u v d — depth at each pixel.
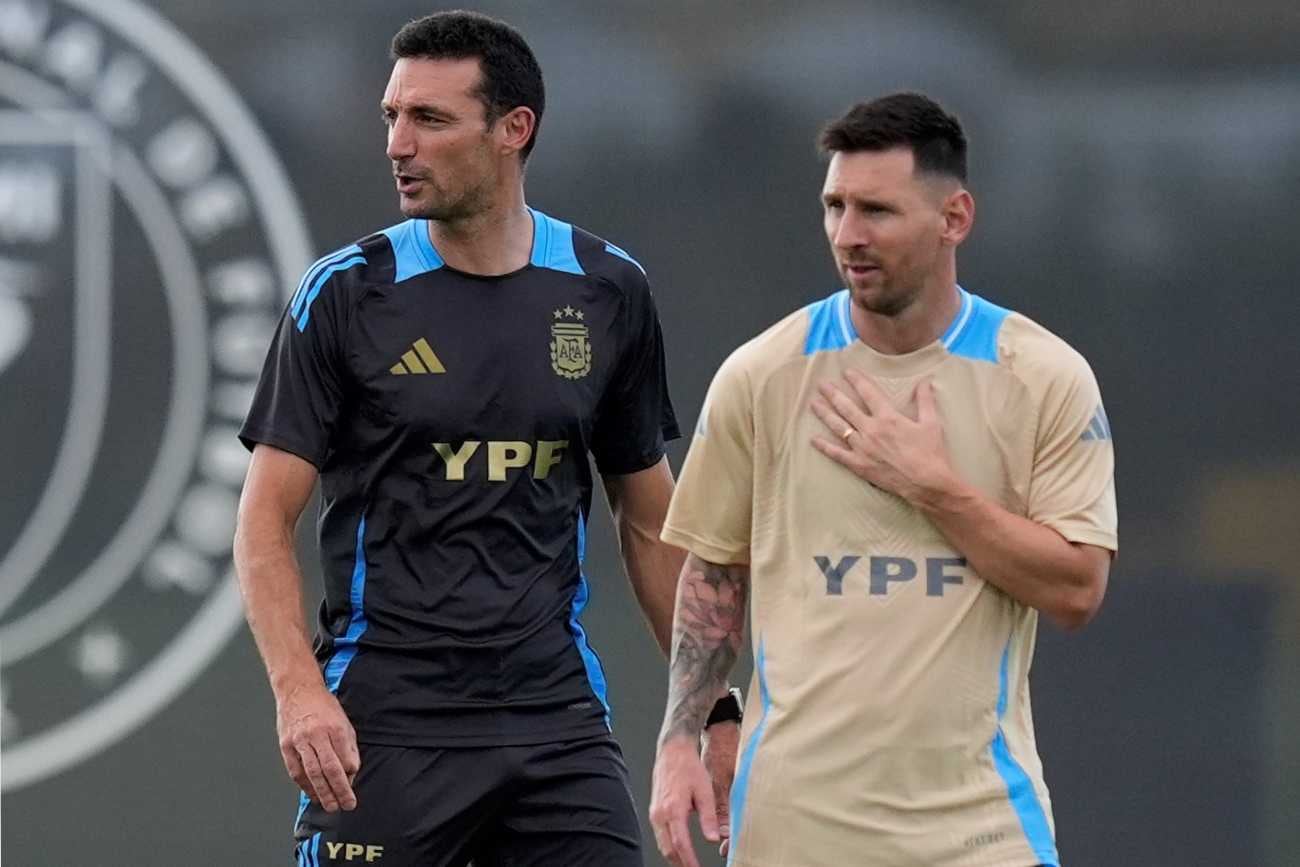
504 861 13.04
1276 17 18.52
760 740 11.32
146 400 18.66
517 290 12.82
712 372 18.56
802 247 18.59
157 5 18.73
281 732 12.02
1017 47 18.61
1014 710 11.24
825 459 11.23
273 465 12.45
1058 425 11.12
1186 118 18.52
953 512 10.86
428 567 12.59
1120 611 18.66
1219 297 18.52
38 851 18.45
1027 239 18.59
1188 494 18.53
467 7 18.70
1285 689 18.42
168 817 18.50
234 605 18.62
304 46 18.72
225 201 18.70
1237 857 18.52
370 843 12.61
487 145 12.53
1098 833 18.64
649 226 18.64
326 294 12.55
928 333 11.26
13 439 18.55
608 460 13.62
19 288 18.61
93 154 18.69
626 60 18.67
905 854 10.94
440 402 12.48
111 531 18.58
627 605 18.72
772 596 11.45
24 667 18.50
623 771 13.20
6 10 18.69
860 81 18.59
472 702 12.60
